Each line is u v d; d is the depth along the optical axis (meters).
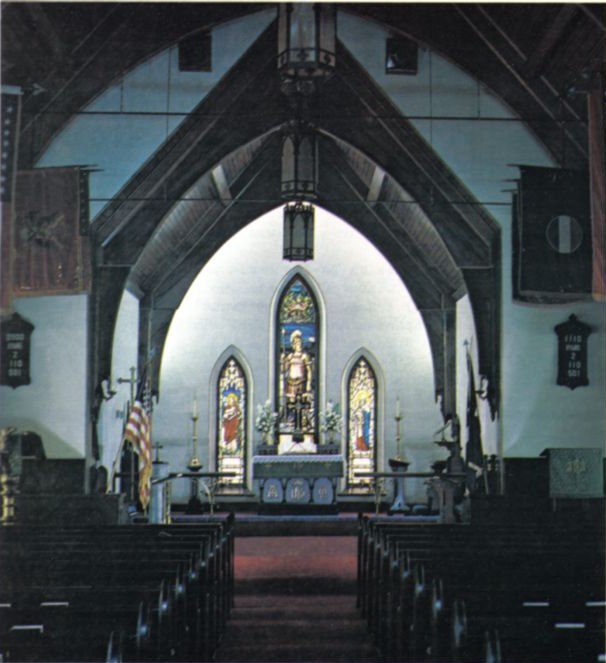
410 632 9.71
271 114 19.58
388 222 25.55
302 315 28.39
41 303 19.25
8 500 17.55
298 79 16.88
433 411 28.02
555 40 17.42
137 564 11.45
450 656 7.90
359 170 23.88
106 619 8.06
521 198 17.70
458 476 21.50
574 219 17.75
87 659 7.24
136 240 19.95
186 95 19.50
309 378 28.16
